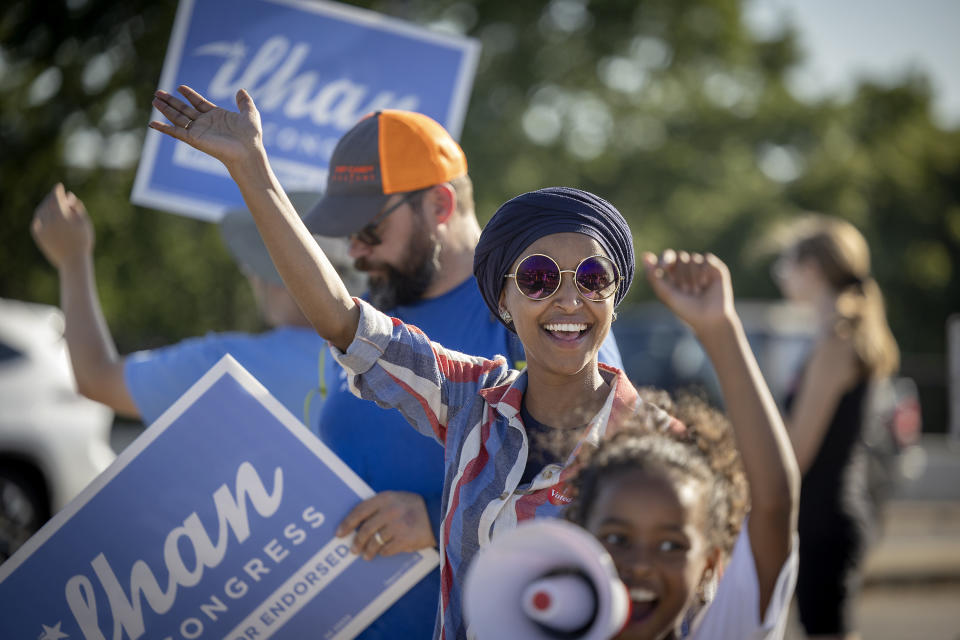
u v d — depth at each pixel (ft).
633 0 74.90
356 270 10.69
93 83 43.06
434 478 8.66
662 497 6.05
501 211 7.36
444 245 9.48
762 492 7.62
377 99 13.96
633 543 6.07
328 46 13.91
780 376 33.99
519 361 8.86
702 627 7.34
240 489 8.21
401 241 9.43
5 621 7.95
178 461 8.20
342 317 7.39
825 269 14.65
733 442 7.13
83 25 42.04
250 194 7.23
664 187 82.79
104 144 44.32
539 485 7.02
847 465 13.87
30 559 8.02
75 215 11.44
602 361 8.01
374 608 8.19
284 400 11.14
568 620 5.29
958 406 22.79
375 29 14.01
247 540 8.16
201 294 51.42
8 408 22.72
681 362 34.86
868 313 14.44
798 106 94.73
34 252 45.29
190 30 13.70
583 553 5.16
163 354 11.47
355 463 8.96
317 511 8.22
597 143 78.48
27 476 22.86
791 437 14.03
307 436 8.29
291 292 7.37
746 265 89.04
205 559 8.13
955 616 25.21
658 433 6.52
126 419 48.70
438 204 9.50
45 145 43.78
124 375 11.36
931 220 111.75
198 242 49.96
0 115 43.68
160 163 13.50
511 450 7.25
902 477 15.55
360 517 8.17
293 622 8.14
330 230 9.39
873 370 14.17
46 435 23.03
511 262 7.22
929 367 64.13
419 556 8.26
